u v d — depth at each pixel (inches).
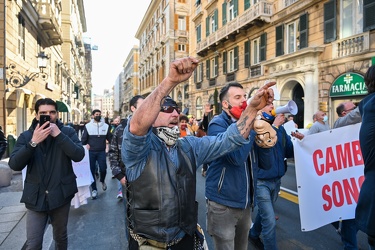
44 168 110.2
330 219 132.1
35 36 650.8
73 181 117.0
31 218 110.3
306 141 134.5
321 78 535.5
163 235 63.1
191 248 69.2
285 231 165.8
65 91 1215.6
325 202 132.6
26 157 102.6
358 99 469.4
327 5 518.6
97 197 254.8
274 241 124.4
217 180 99.9
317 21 545.0
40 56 552.1
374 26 437.7
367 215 78.3
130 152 60.7
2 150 134.9
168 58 1537.9
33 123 117.0
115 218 198.8
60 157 113.3
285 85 631.8
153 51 1883.6
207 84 1023.0
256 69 723.4
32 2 636.1
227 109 103.0
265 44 690.8
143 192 63.7
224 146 72.2
